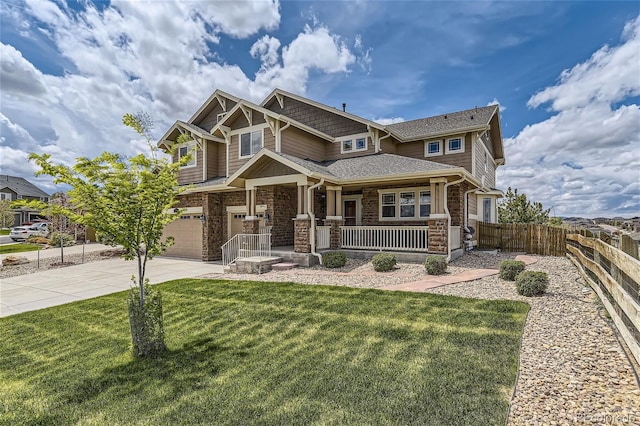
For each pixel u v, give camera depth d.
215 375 4.18
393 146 16.78
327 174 11.91
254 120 15.66
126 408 3.59
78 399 3.82
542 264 10.84
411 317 5.69
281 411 3.32
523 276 6.85
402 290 7.49
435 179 11.16
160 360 4.70
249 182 13.03
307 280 9.16
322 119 16.86
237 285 8.91
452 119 16.92
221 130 16.34
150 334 4.88
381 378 3.79
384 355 4.36
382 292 7.35
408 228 11.80
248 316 6.31
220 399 3.62
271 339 5.18
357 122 15.77
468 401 3.27
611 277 4.74
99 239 4.96
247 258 11.66
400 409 3.22
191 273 11.73
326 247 12.70
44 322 6.70
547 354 4.09
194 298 7.87
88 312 7.30
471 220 15.71
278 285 8.58
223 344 5.11
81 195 4.77
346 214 15.53
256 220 12.98
